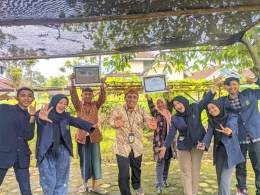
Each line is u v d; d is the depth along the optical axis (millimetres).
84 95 4039
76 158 6410
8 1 1865
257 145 3412
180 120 3387
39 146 3080
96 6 2027
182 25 2697
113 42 3066
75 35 2771
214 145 3219
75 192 4227
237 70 4754
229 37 3121
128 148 3594
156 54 4777
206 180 4668
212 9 2195
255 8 2207
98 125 3422
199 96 5961
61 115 3197
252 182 4492
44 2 1896
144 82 4117
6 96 3391
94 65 3980
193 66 4805
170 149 4047
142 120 3768
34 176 5160
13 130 3037
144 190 4223
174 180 4699
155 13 2225
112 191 4273
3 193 4305
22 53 3373
